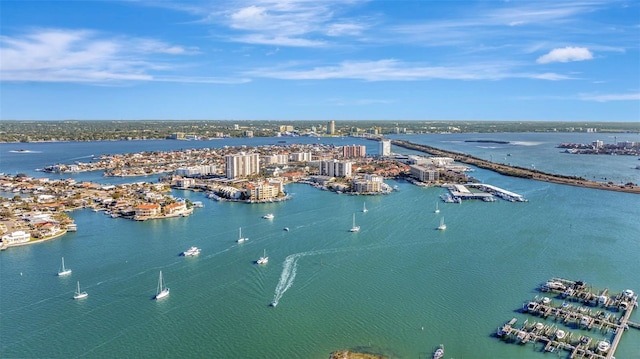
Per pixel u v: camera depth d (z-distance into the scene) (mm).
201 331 190125
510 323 192000
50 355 174000
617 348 175000
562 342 177875
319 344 179625
